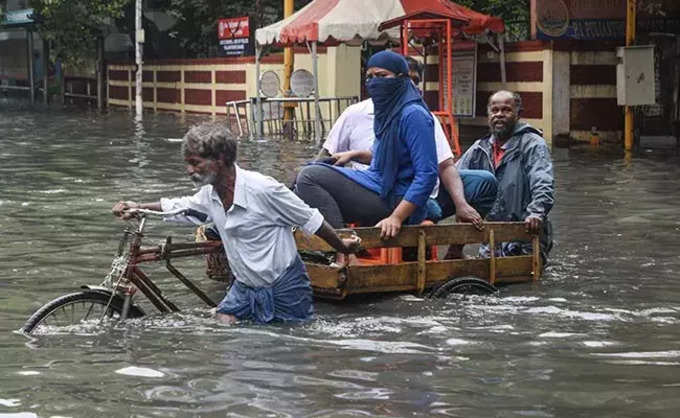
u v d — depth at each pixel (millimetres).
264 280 10523
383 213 12117
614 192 21516
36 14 64875
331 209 11977
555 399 8148
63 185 22641
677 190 21812
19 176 24438
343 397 8109
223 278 12344
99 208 19062
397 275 11852
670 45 34031
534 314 11219
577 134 33719
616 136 33812
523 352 9570
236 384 8430
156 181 23484
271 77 38469
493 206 13648
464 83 36438
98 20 63125
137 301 11812
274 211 10445
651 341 10062
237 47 48781
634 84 31656
